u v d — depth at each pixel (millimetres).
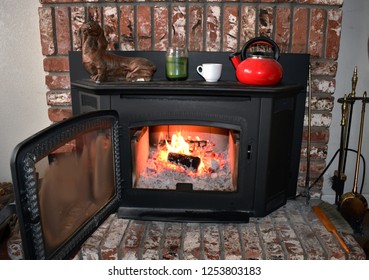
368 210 1780
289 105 1420
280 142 1425
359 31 1585
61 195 1034
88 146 1165
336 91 1658
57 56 1580
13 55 1664
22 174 851
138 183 1508
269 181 1420
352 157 1755
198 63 1531
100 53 1344
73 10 1516
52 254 994
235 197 1418
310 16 1485
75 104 1572
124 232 1357
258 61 1317
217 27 1505
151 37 1532
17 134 1762
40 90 1708
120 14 1513
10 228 1520
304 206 1584
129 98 1332
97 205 1250
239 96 1308
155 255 1238
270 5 1479
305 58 1496
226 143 1653
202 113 1336
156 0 1488
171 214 1423
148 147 1662
